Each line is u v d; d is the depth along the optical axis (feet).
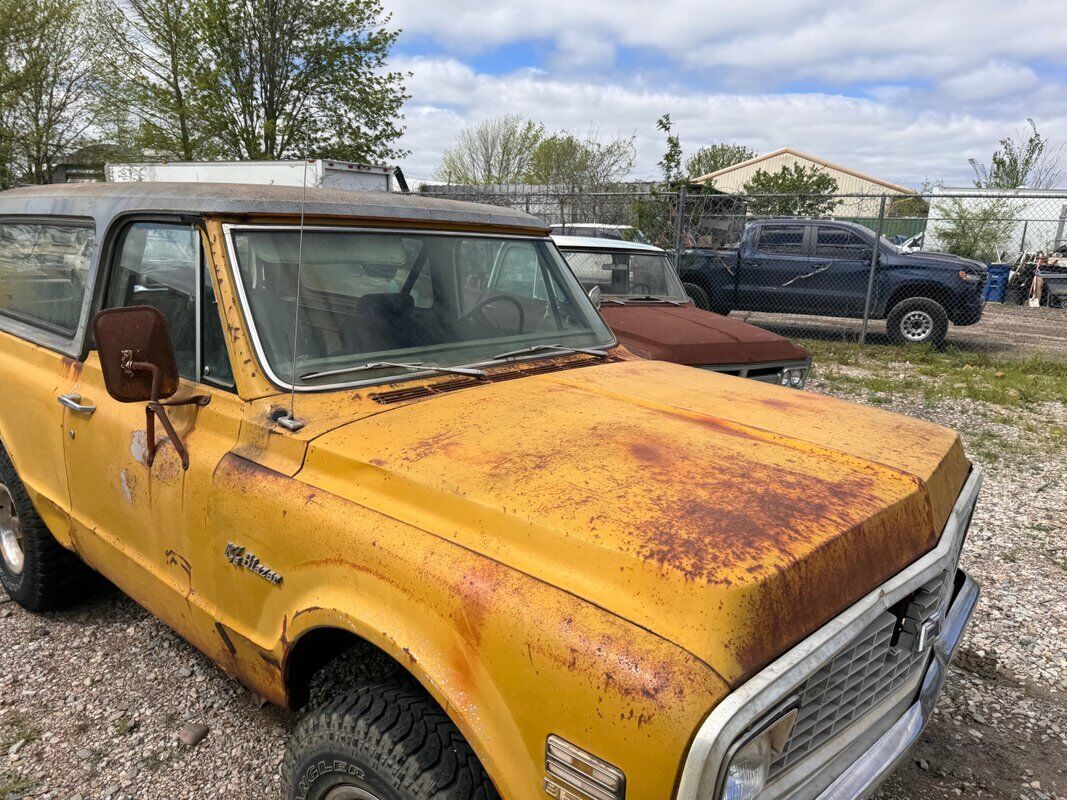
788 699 5.12
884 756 6.48
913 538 6.53
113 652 11.91
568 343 10.85
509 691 5.34
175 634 12.40
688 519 5.68
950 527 7.06
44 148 72.69
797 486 6.38
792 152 153.17
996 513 18.43
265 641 7.51
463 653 5.61
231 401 8.01
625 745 4.78
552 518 5.76
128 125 74.38
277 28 71.56
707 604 4.98
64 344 10.76
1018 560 15.89
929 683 7.35
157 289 9.11
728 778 4.84
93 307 10.08
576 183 92.38
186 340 8.69
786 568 5.29
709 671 4.79
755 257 45.73
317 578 6.76
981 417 27.89
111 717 10.39
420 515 6.38
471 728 5.48
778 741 5.17
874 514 6.18
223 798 9.05
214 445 8.06
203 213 8.31
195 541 8.18
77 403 9.92
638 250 27.02
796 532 5.66
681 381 9.65
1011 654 12.51
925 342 42.75
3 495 12.91
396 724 6.14
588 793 4.97
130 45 71.82
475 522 6.06
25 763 9.50
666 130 46.29
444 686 5.62
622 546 5.39
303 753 6.68
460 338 9.63
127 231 9.68
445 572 5.85
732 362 20.68
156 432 8.77
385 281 9.21
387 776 5.98
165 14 70.38
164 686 11.09
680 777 4.65
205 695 10.89
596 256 26.05
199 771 9.46
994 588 14.70
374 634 6.11
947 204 72.64
